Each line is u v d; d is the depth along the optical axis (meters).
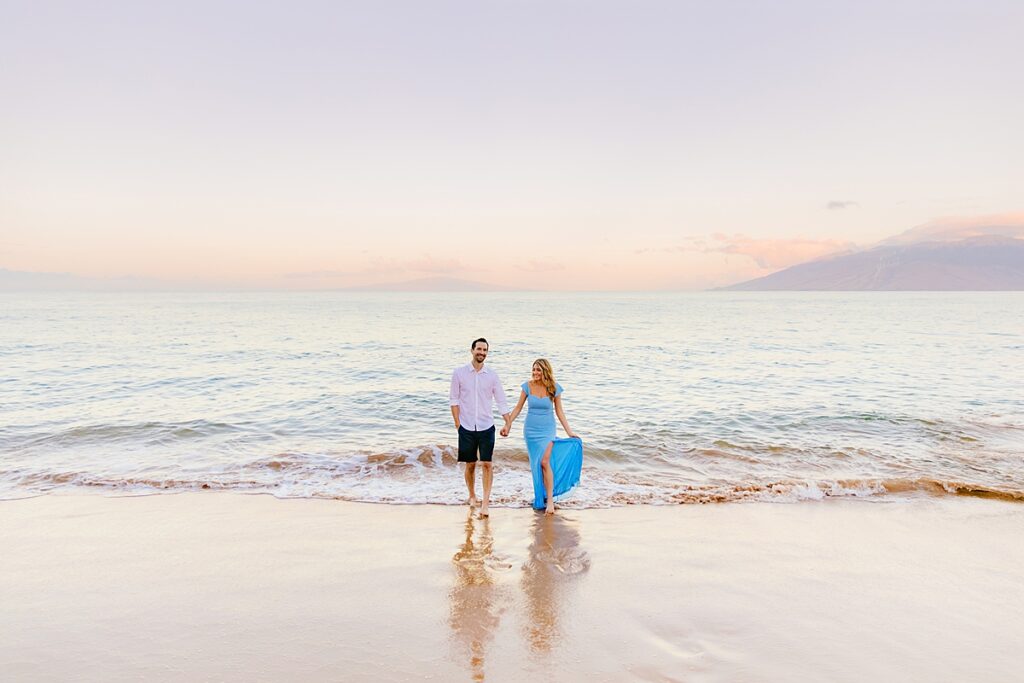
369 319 63.09
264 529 5.95
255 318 63.16
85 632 3.94
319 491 7.23
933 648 3.80
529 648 3.75
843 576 4.94
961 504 6.91
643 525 6.18
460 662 3.58
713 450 9.30
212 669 3.50
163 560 5.17
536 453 6.65
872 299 192.50
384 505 6.76
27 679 3.38
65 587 4.62
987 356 24.48
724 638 3.90
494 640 3.86
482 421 6.57
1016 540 5.81
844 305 120.25
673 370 20.23
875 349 27.91
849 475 8.02
